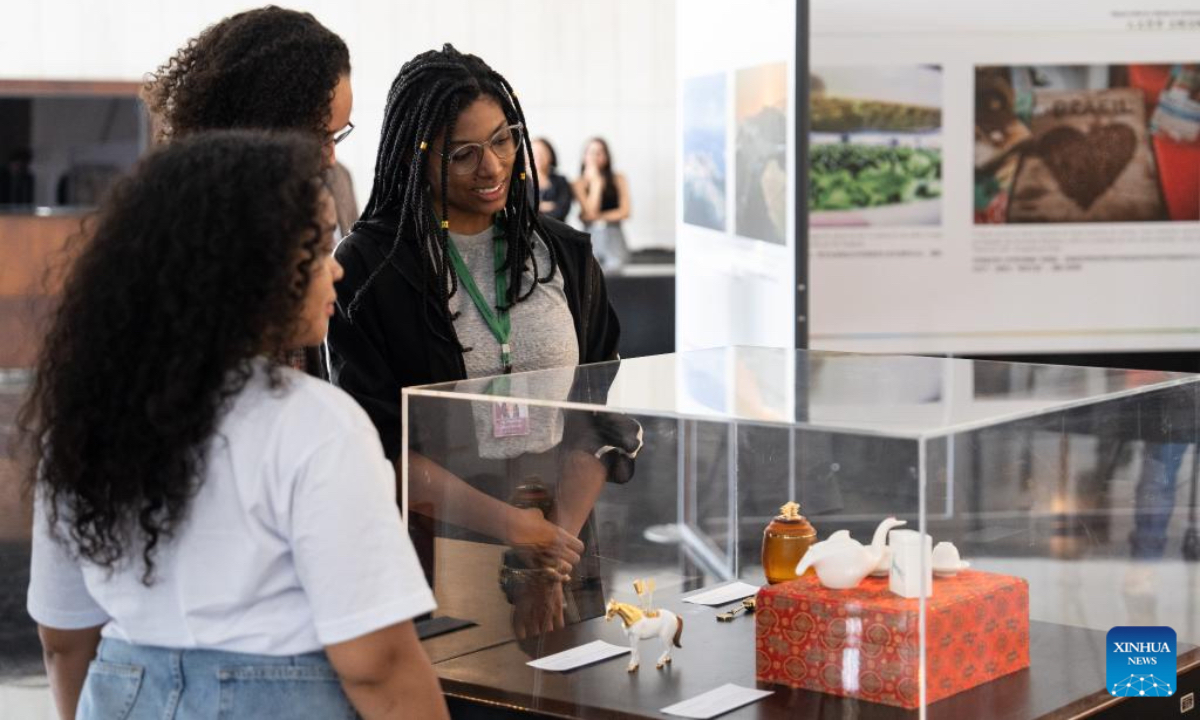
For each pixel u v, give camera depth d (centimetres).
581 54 1116
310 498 144
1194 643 199
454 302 234
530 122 1122
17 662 383
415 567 150
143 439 143
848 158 365
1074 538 186
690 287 407
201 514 147
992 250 369
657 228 1134
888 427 172
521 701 182
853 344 372
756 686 184
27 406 154
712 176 378
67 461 146
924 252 369
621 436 194
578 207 980
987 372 212
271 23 201
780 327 317
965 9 360
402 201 236
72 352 146
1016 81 363
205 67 200
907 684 174
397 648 149
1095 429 186
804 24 301
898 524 175
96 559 151
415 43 1098
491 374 235
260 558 147
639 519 201
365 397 227
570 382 211
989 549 180
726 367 224
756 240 336
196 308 142
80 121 991
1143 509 193
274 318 145
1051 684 184
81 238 151
